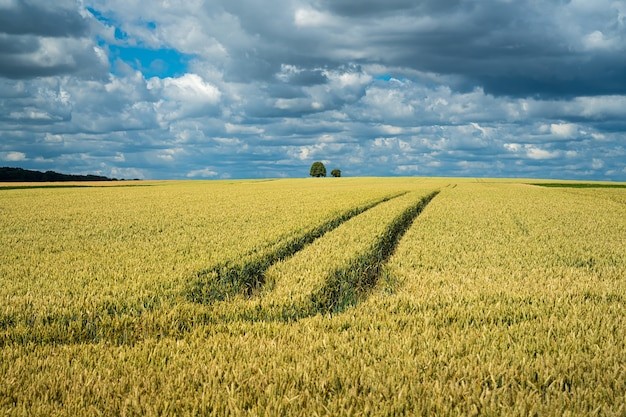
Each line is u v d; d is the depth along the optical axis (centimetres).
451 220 1988
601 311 680
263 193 3862
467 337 562
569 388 446
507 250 1250
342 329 620
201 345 555
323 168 15012
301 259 1047
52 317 658
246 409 405
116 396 423
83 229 1659
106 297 728
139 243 1323
